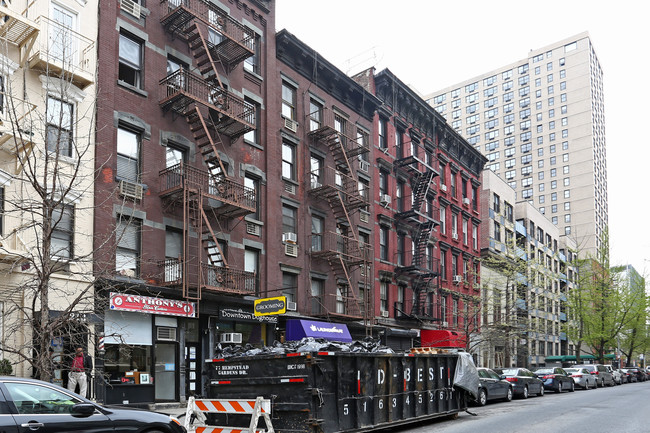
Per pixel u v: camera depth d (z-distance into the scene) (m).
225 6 22.73
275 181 23.83
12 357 14.05
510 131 111.38
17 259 13.19
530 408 18.52
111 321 15.83
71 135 12.95
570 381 30.92
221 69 21.97
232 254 21.20
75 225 15.95
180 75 19.19
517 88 111.81
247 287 21.48
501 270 42.66
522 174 109.12
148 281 17.70
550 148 106.88
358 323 27.33
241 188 21.34
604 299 49.91
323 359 10.38
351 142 29.02
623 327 50.56
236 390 11.03
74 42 16.78
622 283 56.22
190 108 20.23
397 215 32.56
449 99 120.19
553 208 105.00
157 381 18.23
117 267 17.09
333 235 27.02
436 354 14.35
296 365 10.29
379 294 30.11
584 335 50.25
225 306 20.58
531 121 109.62
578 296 50.66
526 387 25.05
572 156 104.44
